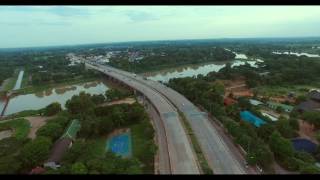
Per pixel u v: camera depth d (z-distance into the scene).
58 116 187.88
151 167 122.00
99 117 178.88
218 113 175.88
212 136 146.25
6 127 193.25
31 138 167.38
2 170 112.88
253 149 122.00
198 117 175.75
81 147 130.88
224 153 127.88
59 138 153.25
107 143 153.50
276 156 124.19
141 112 182.38
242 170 113.25
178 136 145.50
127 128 174.12
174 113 184.75
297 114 173.62
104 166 104.62
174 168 113.31
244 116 178.50
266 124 149.88
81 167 102.81
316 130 156.62
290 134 144.62
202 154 127.00
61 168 108.19
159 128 167.25
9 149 151.88
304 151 128.00
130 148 145.25
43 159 126.06
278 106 196.38
